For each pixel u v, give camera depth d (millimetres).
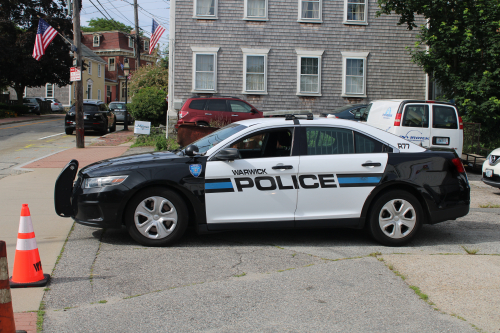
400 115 11383
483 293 4191
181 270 4828
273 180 5668
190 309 3873
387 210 5820
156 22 23250
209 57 19984
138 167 5555
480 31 15461
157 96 22656
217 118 16875
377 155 5844
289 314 3789
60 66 37500
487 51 15406
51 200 8469
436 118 11500
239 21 19922
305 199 5719
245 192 5637
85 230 6422
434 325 3592
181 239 6035
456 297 4113
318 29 20234
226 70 20078
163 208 5621
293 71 20281
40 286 4328
